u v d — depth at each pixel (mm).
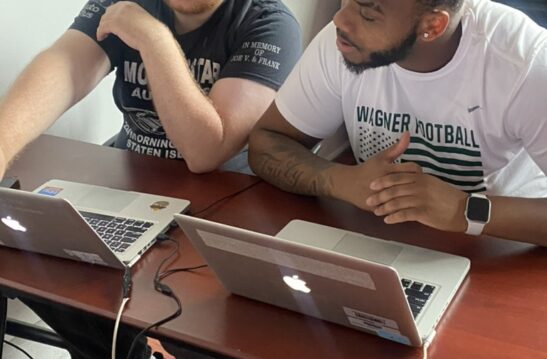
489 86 1333
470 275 1160
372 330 1010
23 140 1547
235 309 1083
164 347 1248
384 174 1312
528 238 1237
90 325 1409
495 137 1381
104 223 1307
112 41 1759
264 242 965
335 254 920
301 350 994
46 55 1687
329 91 1528
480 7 1369
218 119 1586
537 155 1339
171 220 1312
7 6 1800
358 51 1296
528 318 1051
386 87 1438
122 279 1167
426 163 1471
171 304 1098
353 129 1555
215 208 1403
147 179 1528
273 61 1685
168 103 1555
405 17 1241
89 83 1742
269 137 1540
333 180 1392
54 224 1142
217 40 1749
